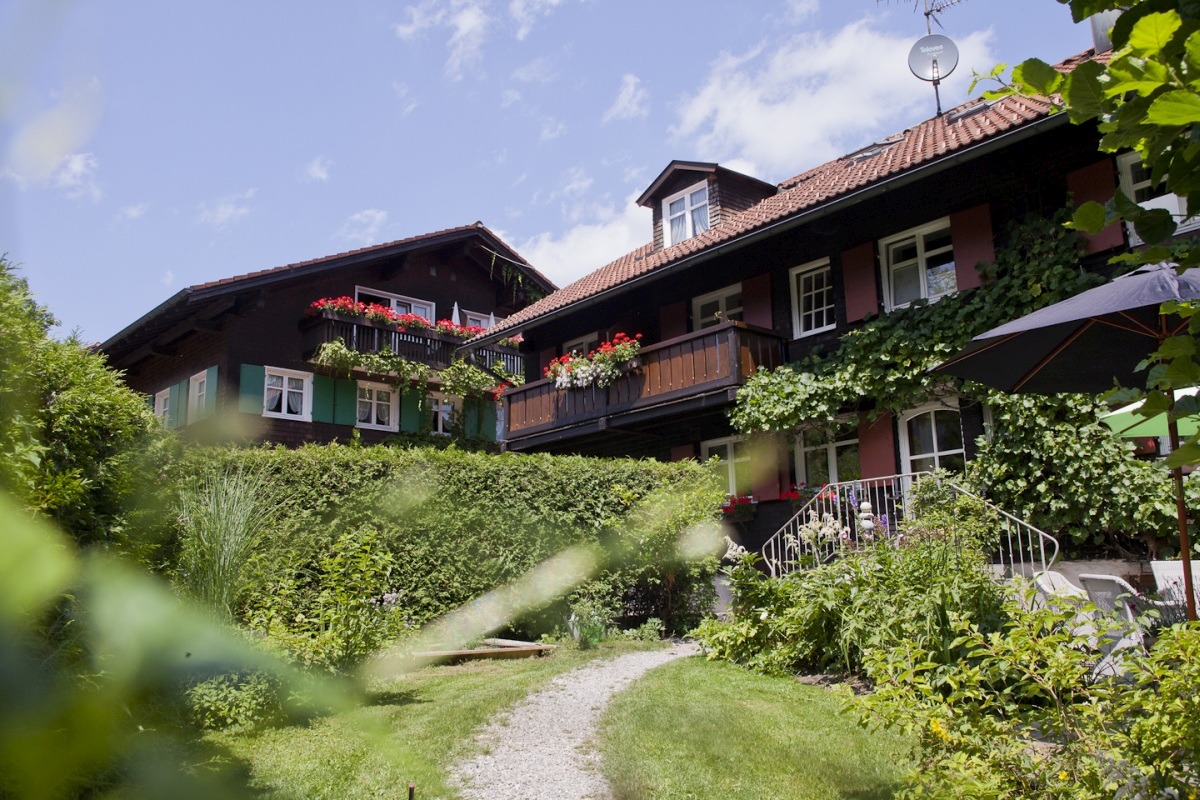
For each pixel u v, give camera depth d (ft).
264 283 62.59
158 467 16.55
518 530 34.27
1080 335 18.83
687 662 26.91
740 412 43.78
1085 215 5.53
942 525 25.25
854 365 40.11
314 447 30.19
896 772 15.14
